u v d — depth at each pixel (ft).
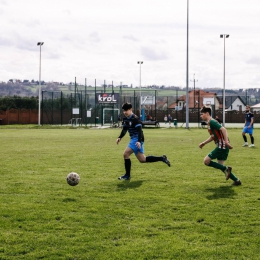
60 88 466.29
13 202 25.85
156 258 16.97
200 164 43.73
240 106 300.81
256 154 54.13
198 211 23.72
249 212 23.53
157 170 39.37
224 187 30.76
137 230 20.22
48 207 24.58
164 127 162.50
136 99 214.28
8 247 18.08
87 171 38.75
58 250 17.71
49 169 40.01
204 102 207.82
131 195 27.86
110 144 71.92
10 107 248.73
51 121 195.42
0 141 79.87
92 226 20.94
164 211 23.67
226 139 31.22
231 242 18.70
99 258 16.89
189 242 18.74
